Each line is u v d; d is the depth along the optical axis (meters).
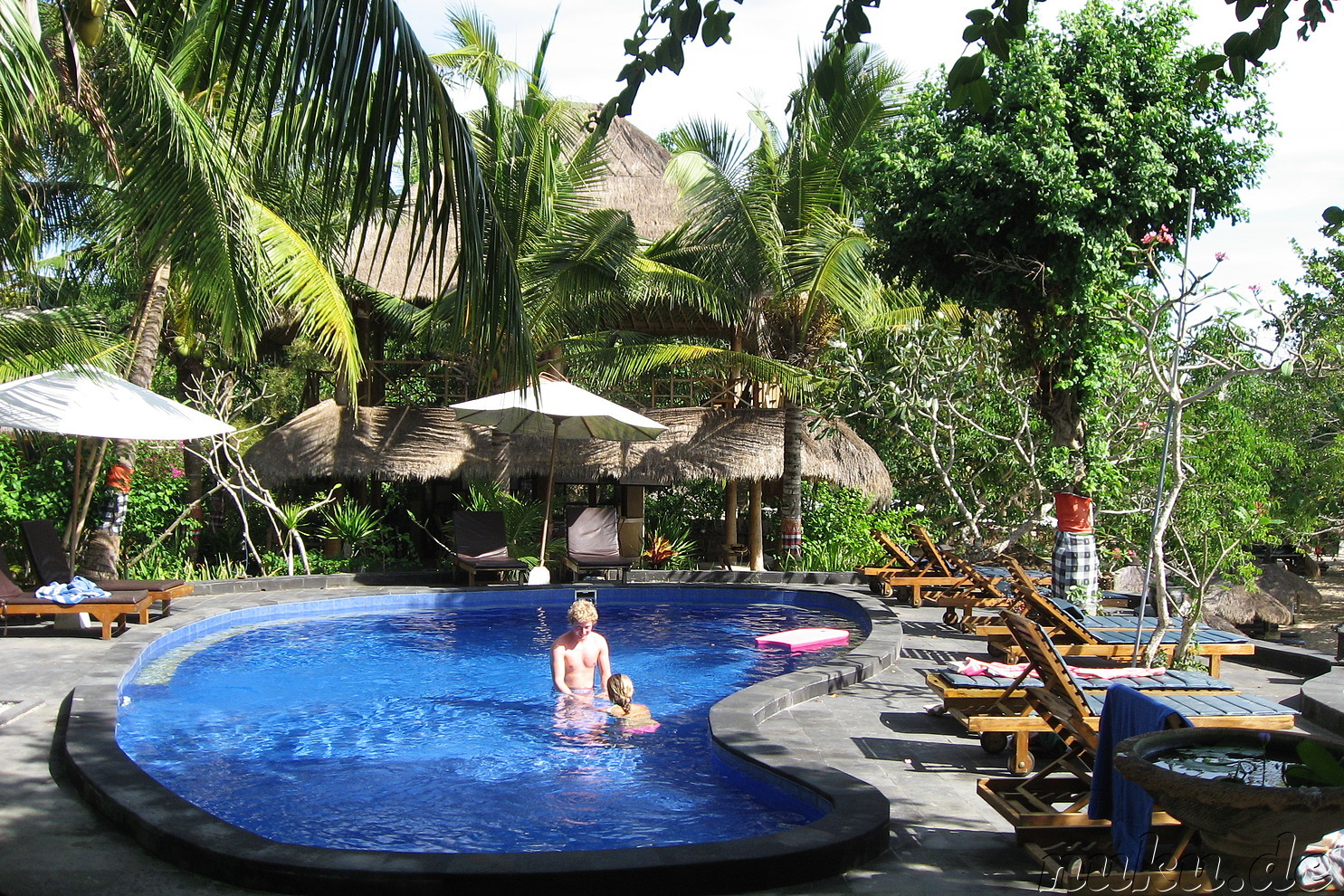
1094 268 11.35
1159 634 8.40
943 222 11.66
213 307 10.66
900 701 8.52
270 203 14.60
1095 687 6.57
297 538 16.39
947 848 5.11
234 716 8.89
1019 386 17.11
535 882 4.37
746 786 6.67
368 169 4.87
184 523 16.84
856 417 20.64
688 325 21.73
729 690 10.13
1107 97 11.46
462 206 5.14
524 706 9.32
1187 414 13.65
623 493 20.89
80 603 11.12
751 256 16.97
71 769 6.04
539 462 18.42
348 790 6.80
